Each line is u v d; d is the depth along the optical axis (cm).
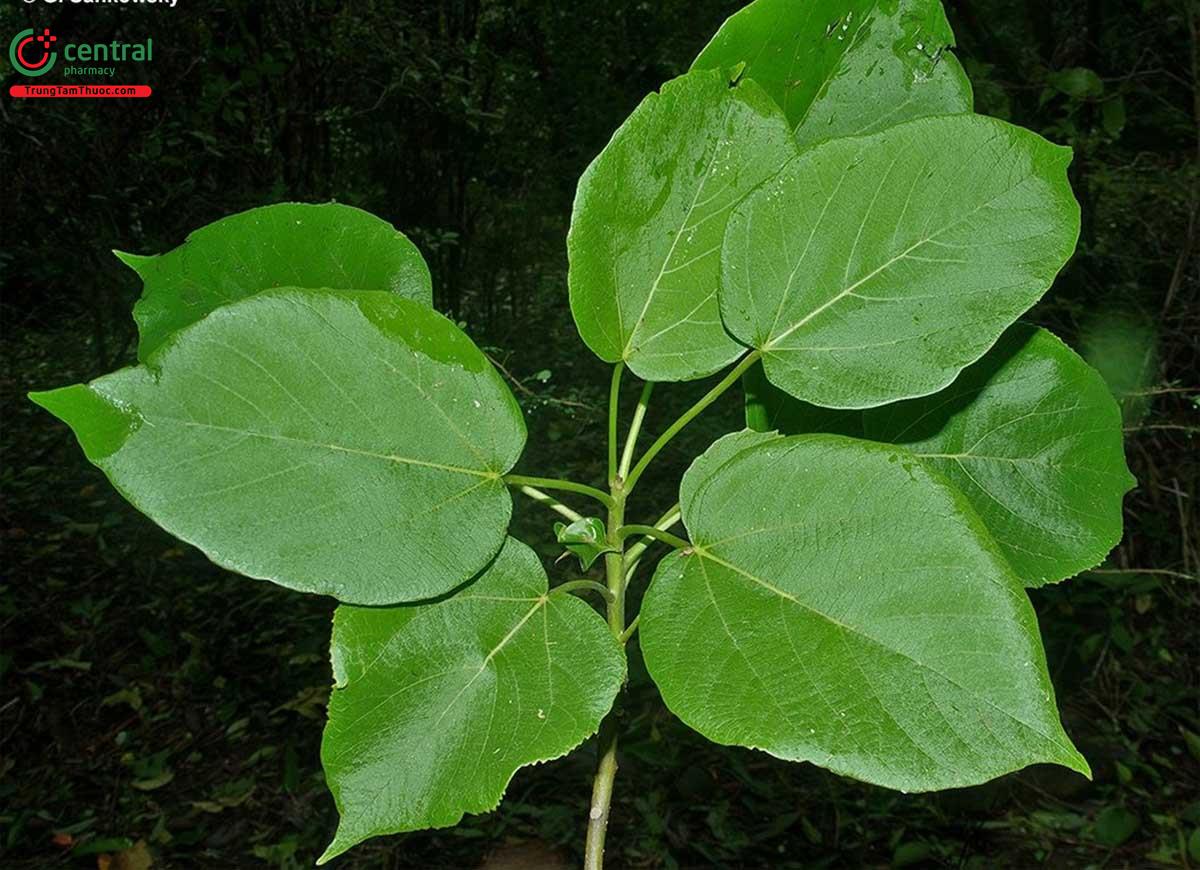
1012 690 46
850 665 48
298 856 231
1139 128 335
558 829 234
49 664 280
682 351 58
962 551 49
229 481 49
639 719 263
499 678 52
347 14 387
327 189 428
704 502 53
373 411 52
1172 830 230
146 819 240
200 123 352
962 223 55
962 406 65
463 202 518
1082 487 64
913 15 61
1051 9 321
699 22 580
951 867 222
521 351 481
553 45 571
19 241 368
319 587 50
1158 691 270
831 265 56
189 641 295
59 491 375
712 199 58
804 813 237
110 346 443
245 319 51
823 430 65
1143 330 270
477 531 53
